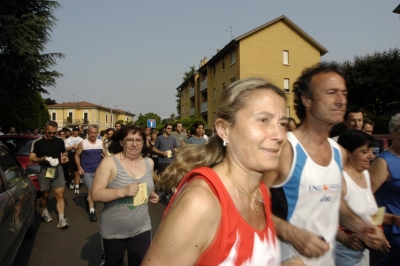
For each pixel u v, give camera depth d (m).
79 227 6.16
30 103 18.64
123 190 2.97
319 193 2.03
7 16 15.70
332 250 2.13
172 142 8.71
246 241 1.24
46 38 17.14
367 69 21.30
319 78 2.09
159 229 1.16
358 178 2.74
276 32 29.48
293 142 2.03
